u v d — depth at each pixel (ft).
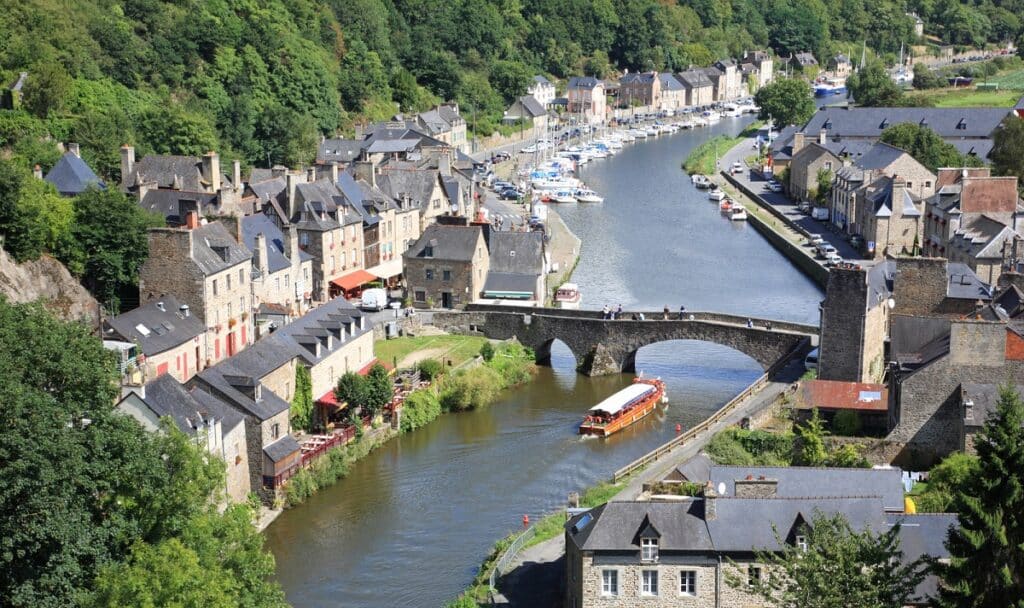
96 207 517.96
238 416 409.90
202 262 498.28
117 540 301.02
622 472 424.05
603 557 306.96
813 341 529.86
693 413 510.17
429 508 419.13
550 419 506.07
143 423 364.79
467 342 575.79
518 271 625.82
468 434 489.26
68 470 286.25
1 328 308.60
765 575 303.89
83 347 322.55
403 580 368.68
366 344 524.93
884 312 506.48
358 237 647.15
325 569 376.27
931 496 357.61
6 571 283.38
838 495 336.29
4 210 480.64
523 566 356.79
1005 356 416.46
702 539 306.35
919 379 422.41
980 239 627.05
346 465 449.89
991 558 269.23
